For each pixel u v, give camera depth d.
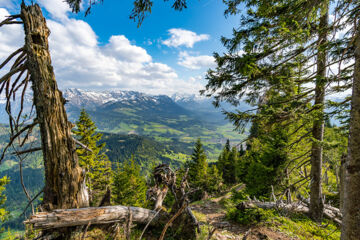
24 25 3.31
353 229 2.64
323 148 6.93
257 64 4.81
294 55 5.22
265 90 5.84
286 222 6.96
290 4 4.12
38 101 3.25
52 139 3.30
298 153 11.17
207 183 27.73
